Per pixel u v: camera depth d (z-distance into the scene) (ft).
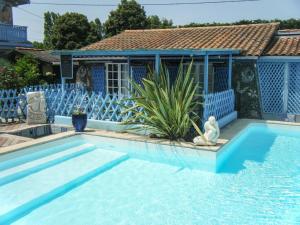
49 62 77.30
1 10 94.63
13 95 47.80
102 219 21.36
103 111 41.42
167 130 34.32
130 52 38.04
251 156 33.68
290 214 21.68
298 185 26.30
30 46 93.04
